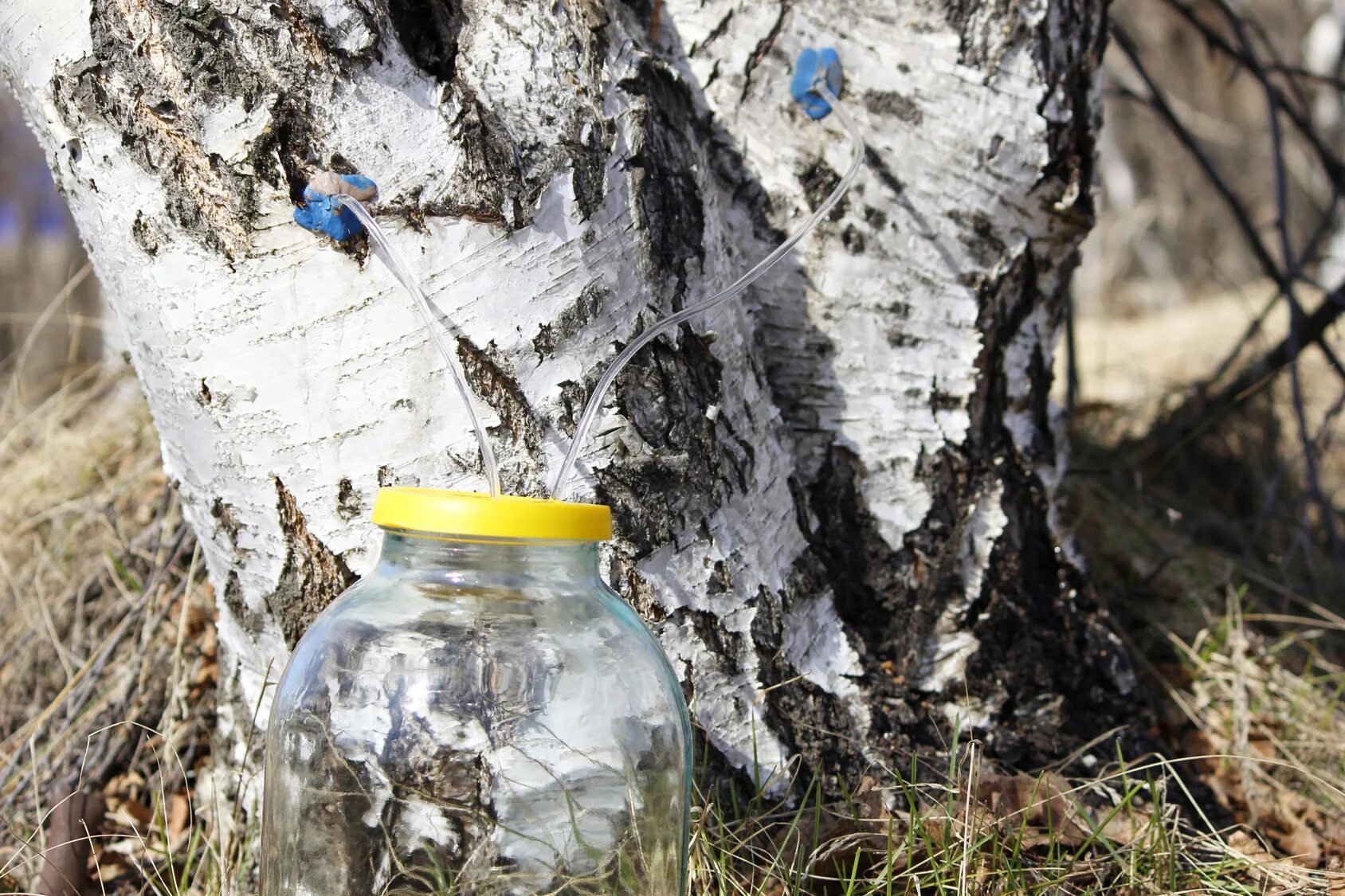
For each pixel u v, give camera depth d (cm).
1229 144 948
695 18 168
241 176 129
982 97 169
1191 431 331
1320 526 334
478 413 136
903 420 177
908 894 145
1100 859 157
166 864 177
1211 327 575
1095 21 176
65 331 327
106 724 201
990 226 175
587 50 138
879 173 170
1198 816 181
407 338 133
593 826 121
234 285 133
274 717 121
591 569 118
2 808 186
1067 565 192
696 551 149
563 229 135
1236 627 249
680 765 121
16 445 283
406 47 135
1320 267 571
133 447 265
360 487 139
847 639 169
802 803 156
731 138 169
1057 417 205
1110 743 185
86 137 133
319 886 121
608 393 141
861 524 177
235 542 150
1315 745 213
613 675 115
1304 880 162
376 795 119
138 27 128
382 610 115
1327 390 435
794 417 177
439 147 131
